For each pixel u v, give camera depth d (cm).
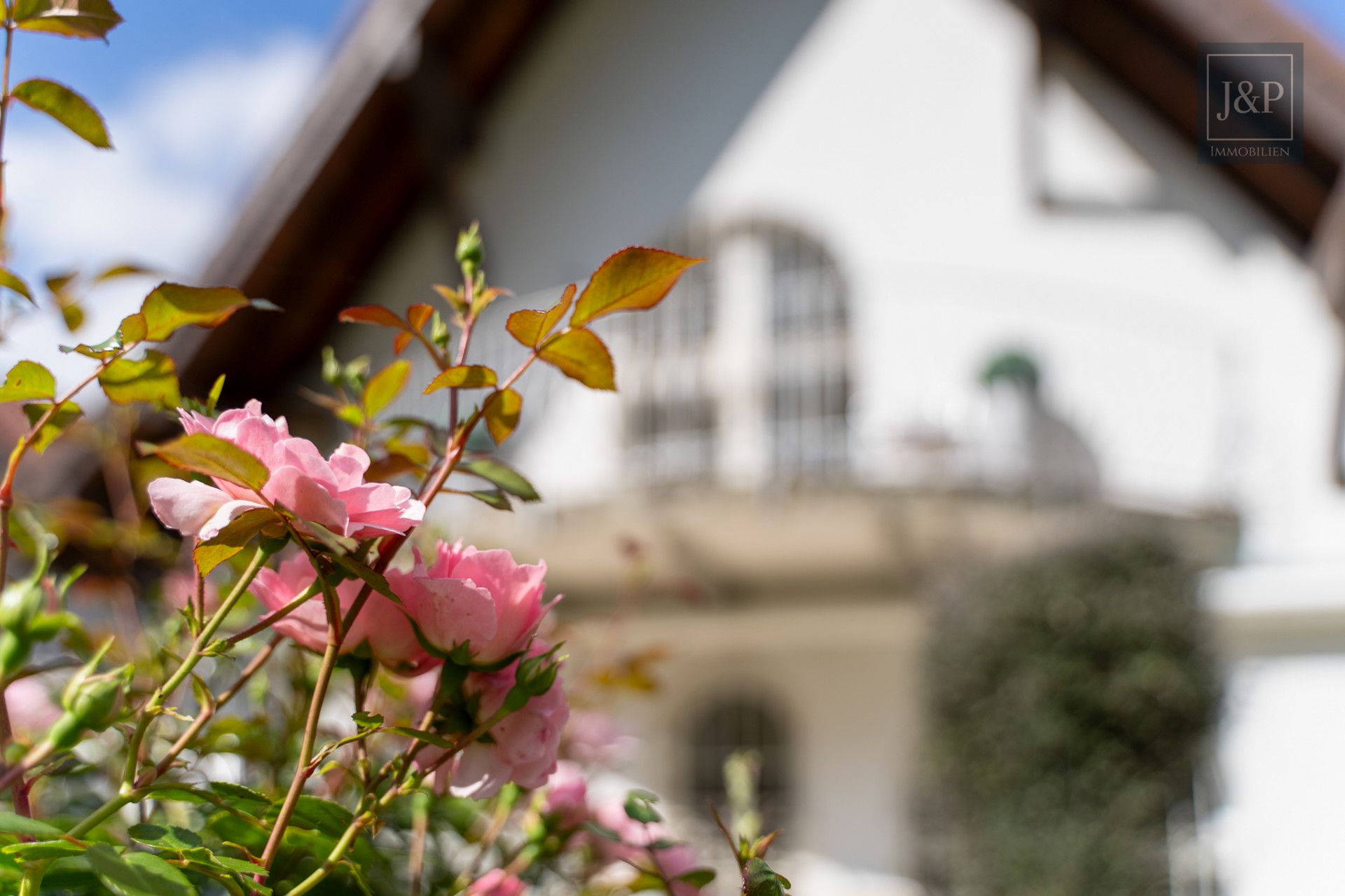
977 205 609
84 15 70
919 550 563
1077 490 512
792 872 543
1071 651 460
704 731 651
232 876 58
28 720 105
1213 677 453
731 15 695
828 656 637
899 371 599
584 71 719
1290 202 543
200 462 53
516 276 702
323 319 605
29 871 56
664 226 680
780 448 605
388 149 643
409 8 607
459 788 64
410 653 64
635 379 654
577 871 107
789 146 661
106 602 149
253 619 119
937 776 495
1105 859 433
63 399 67
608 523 523
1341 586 507
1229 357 545
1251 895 502
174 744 73
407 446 82
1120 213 579
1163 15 514
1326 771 509
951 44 637
